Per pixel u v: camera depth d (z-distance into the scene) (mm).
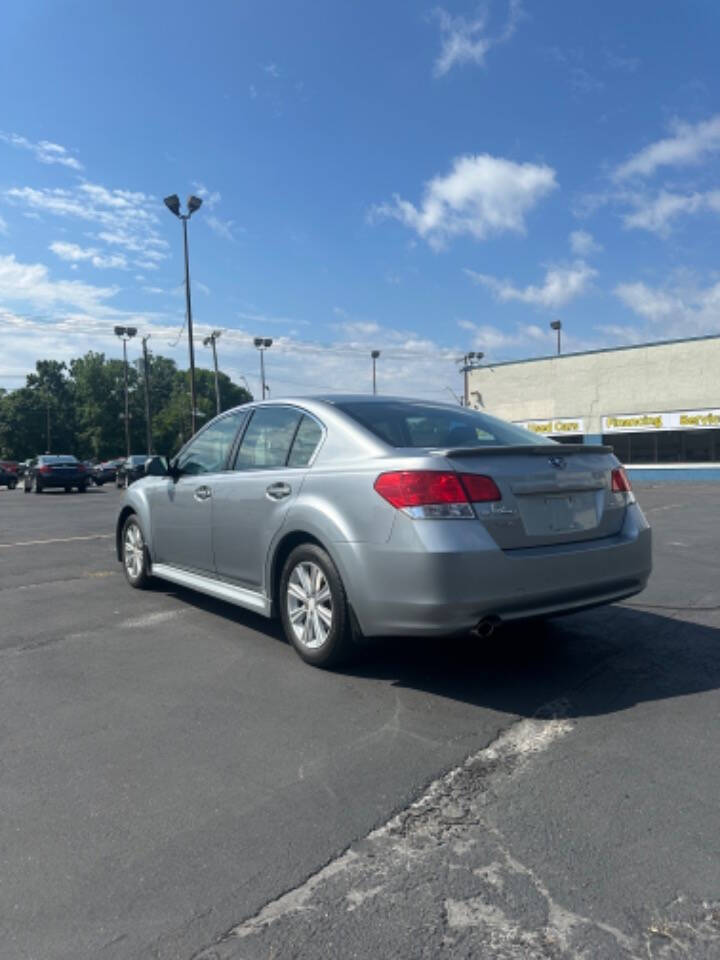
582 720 3553
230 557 5121
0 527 13117
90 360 100812
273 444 4934
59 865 2428
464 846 2504
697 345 30844
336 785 2949
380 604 3797
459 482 3701
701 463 30922
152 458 5926
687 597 6227
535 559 3783
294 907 2203
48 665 4535
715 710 3654
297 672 4316
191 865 2420
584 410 34188
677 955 1974
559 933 2066
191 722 3613
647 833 2555
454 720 3578
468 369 38250
